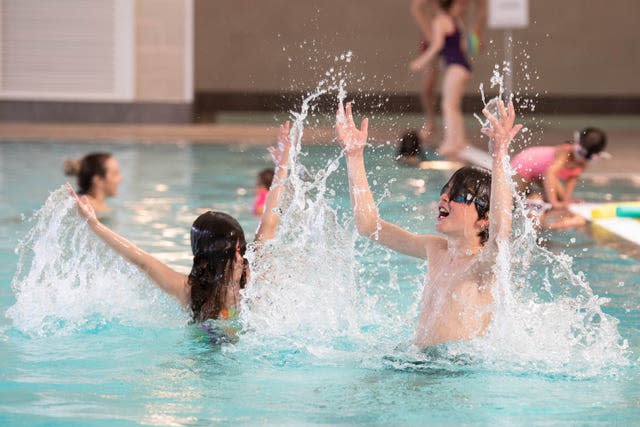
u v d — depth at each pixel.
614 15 22.00
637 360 4.74
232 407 4.04
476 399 4.15
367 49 21.38
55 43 17.52
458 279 4.74
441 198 4.79
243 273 5.46
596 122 20.03
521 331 4.84
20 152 13.73
